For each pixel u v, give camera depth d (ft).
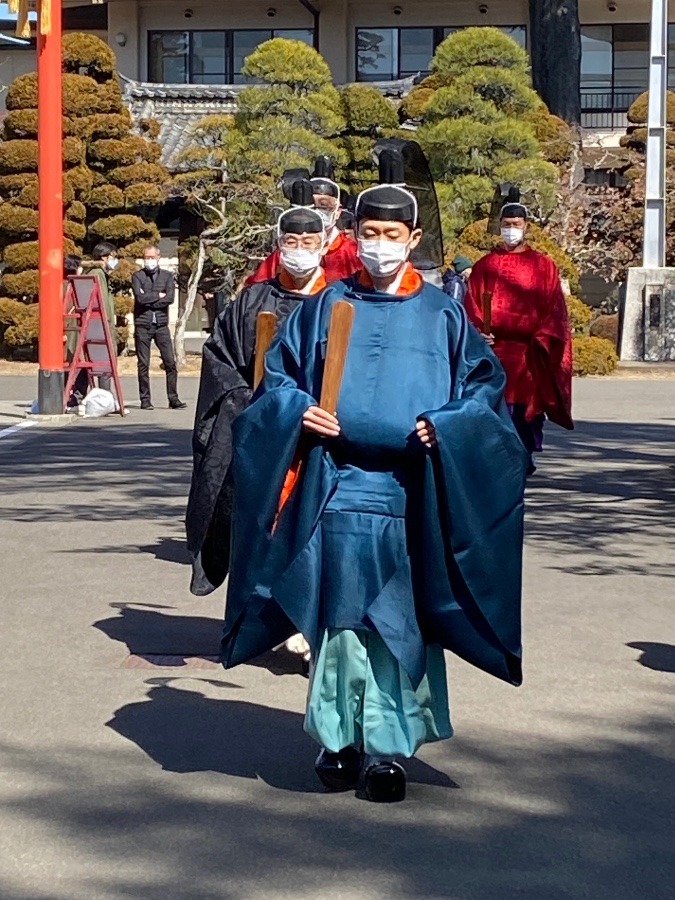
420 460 15.94
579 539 33.32
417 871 14.64
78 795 16.78
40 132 57.62
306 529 15.93
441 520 15.74
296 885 14.26
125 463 45.70
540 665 22.40
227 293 94.58
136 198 94.12
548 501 38.88
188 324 105.19
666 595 27.50
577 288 99.50
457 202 90.63
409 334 16.22
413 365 16.10
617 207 105.91
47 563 30.17
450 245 89.40
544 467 45.83
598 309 114.21
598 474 44.24
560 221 99.71
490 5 126.52
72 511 36.76
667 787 17.16
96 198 94.17
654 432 57.16
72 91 93.81
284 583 15.96
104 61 96.27
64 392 59.11
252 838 15.48
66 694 20.80
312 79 96.12
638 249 107.76
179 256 103.96
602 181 122.01
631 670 22.16
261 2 127.65
